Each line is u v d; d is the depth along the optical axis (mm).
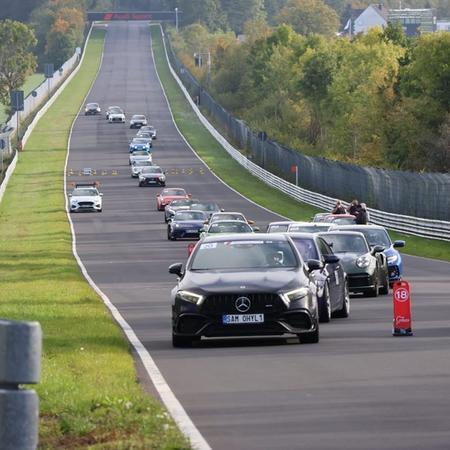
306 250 81312
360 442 35750
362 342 65750
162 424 37250
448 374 51656
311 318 65062
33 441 23500
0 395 23438
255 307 64312
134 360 59031
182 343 65250
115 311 89938
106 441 35469
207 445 35406
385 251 115625
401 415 40750
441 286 111312
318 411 41938
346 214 176875
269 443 35875
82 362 54438
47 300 94062
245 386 48938
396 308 69438
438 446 34844
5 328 23703
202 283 65375
